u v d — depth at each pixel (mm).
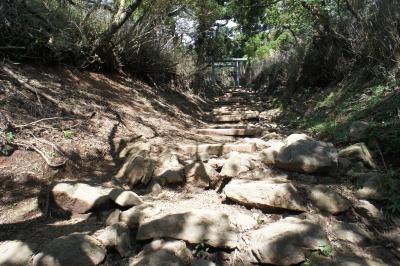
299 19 8422
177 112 6594
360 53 5926
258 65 15070
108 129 4062
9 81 3895
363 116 4188
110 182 2975
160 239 2080
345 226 2250
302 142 3033
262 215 2402
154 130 4699
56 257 1866
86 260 1908
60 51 5148
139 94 6289
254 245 2047
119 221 2297
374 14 5551
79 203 2510
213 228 2115
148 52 7637
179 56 9422
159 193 2822
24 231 2223
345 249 2078
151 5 7027
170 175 2916
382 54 5016
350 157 3080
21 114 3475
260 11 10773
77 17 5730
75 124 3779
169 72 8977
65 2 5637
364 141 3469
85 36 5621
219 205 2559
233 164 2971
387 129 3363
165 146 4070
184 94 9312
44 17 4883
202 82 11695
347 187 2672
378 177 2605
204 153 3932
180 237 2078
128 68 7371
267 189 2461
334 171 2822
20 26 4434
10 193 2602
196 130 5477
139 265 1871
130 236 2186
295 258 1945
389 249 2094
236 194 2529
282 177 2863
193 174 2969
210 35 13578
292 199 2393
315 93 7270
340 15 6828
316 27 7492
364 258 2000
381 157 3117
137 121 4781
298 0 7457
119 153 3633
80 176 3059
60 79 4871
